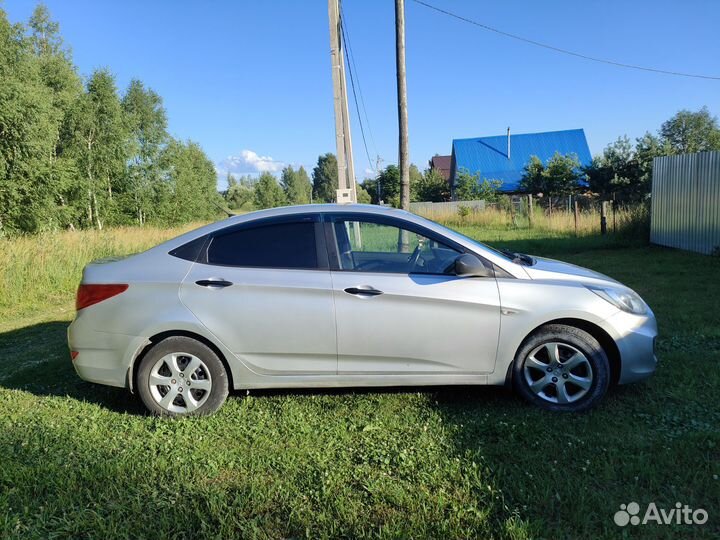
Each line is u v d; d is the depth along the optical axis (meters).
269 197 95.75
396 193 56.03
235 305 3.69
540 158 41.47
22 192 23.69
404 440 3.36
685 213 12.07
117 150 35.03
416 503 2.64
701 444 3.10
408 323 3.66
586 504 2.56
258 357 3.75
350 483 2.88
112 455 3.26
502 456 3.09
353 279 3.69
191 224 41.75
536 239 16.81
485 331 3.66
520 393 3.76
